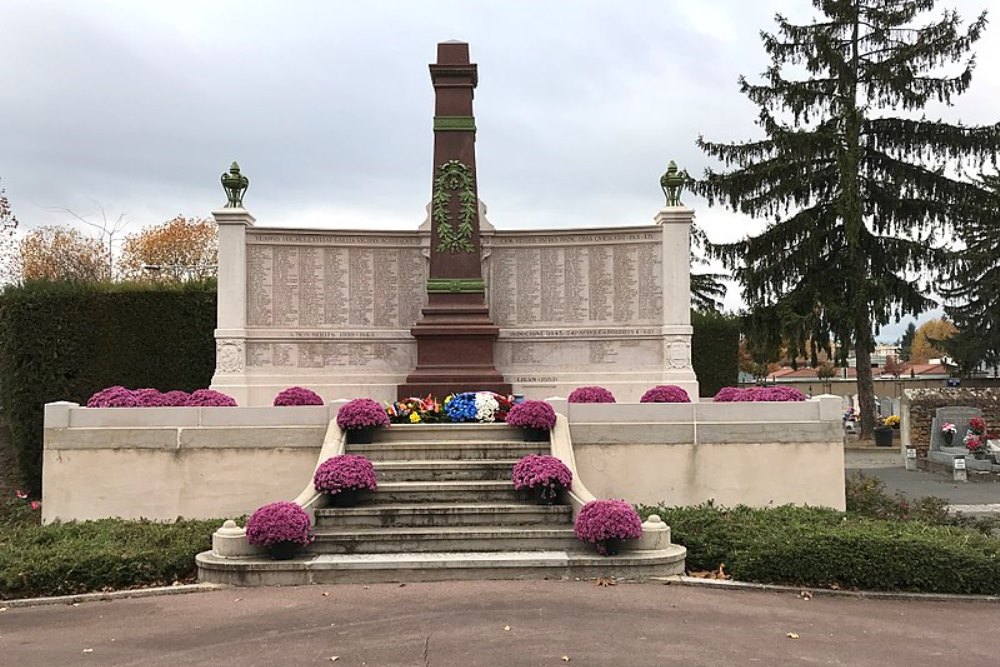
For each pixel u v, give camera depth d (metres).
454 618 7.38
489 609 7.68
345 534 9.49
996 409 25.06
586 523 9.16
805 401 12.46
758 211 33.28
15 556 9.27
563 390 16.67
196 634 7.12
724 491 12.10
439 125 15.85
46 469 11.97
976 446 22.30
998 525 11.91
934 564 8.70
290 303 16.59
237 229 16.33
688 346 16.39
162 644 6.86
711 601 8.12
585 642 6.69
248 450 11.98
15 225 36.09
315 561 8.98
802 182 32.56
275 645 6.71
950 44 31.94
